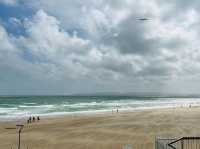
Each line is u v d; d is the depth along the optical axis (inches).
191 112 2613.2
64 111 3176.7
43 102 5757.9
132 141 1141.1
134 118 2091.5
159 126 1574.8
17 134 1430.9
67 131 1502.2
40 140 1240.8
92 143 1139.9
